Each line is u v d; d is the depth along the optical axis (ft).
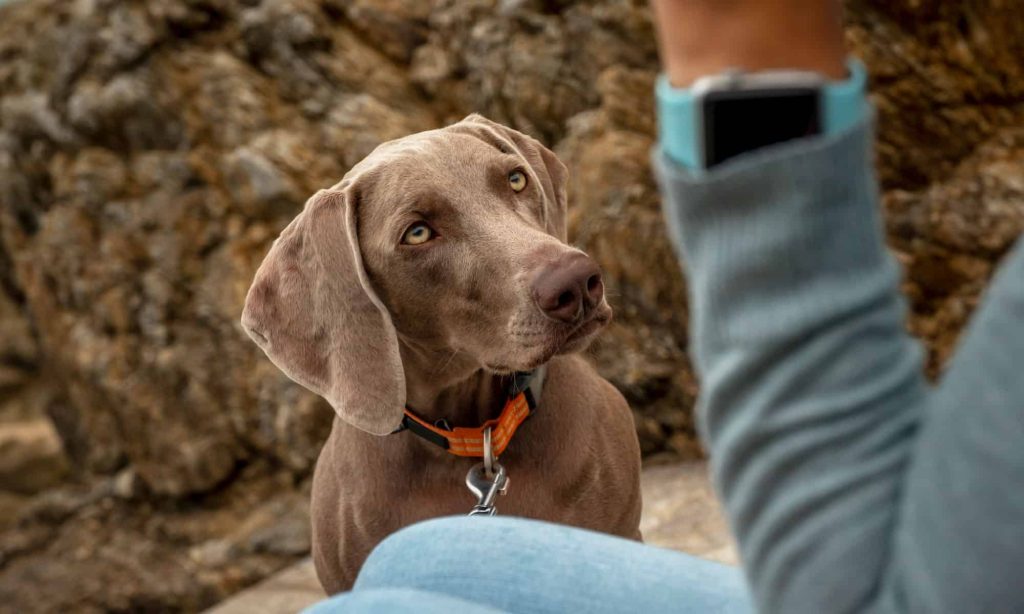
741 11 2.09
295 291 7.95
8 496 22.93
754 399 2.05
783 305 2.02
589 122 15.76
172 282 18.72
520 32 16.65
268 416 18.19
